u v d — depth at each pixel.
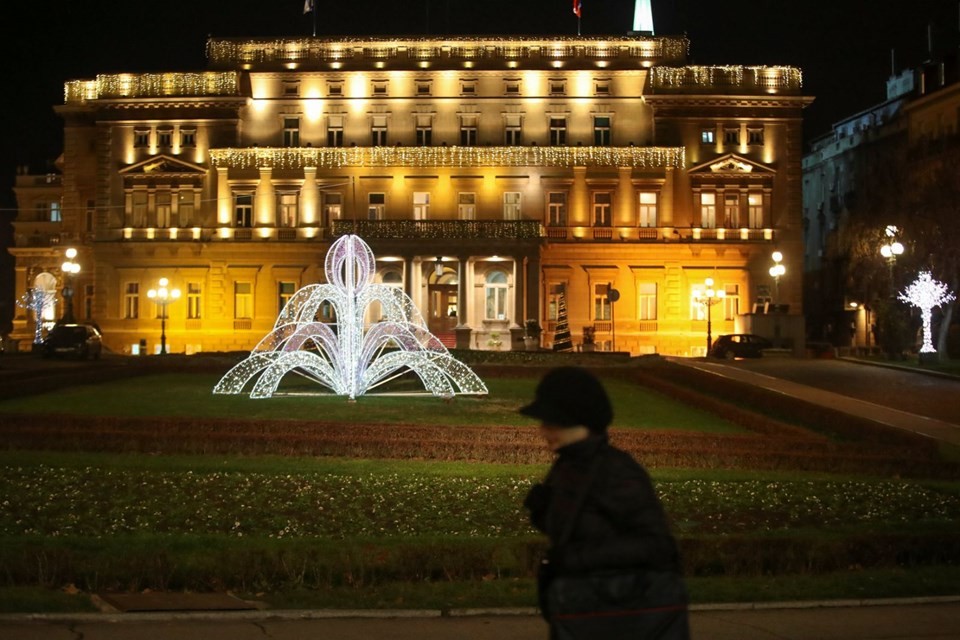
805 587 13.63
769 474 25.16
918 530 16.58
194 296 84.31
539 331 75.44
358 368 42.12
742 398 41.88
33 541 14.94
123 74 84.31
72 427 29.55
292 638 11.21
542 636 11.37
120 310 84.56
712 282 77.62
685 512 20.05
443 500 20.72
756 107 82.69
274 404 38.38
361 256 47.03
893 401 41.81
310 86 84.44
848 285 81.06
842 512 20.41
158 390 44.38
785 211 82.56
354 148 83.19
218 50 84.69
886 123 88.50
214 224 83.62
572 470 6.18
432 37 84.12
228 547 14.40
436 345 69.31
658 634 5.86
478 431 28.61
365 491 21.61
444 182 83.56
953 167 64.44
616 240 82.62
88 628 11.52
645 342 82.44
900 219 66.81
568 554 5.98
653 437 28.69
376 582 13.82
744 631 11.76
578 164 82.94
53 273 101.25
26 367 55.59
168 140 84.50
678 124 82.94
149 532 17.36
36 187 104.06
